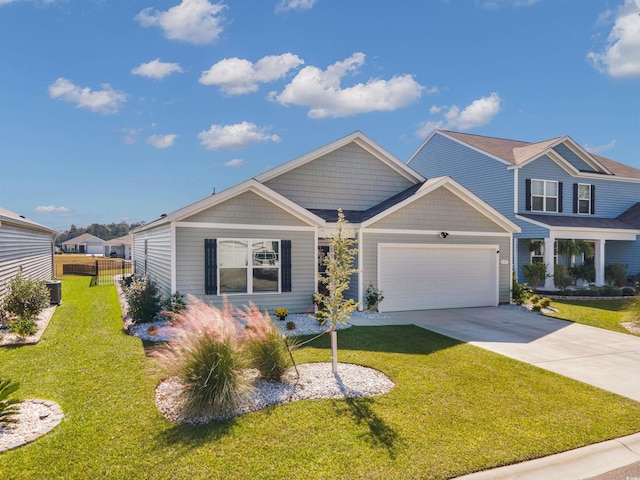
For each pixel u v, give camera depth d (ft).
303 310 40.27
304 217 40.06
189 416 16.48
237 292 37.58
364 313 41.65
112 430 15.34
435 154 78.89
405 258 44.37
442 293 46.06
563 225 61.52
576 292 56.03
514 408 18.20
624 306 46.65
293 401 18.45
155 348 27.12
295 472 12.82
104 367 22.94
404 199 44.16
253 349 20.59
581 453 14.60
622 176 73.00
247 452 13.96
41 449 13.85
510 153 69.00
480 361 25.43
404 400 18.78
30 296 34.71
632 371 23.99
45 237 66.85
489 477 13.01
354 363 24.35
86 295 57.52
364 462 13.47
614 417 17.52
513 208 62.85
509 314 42.91
